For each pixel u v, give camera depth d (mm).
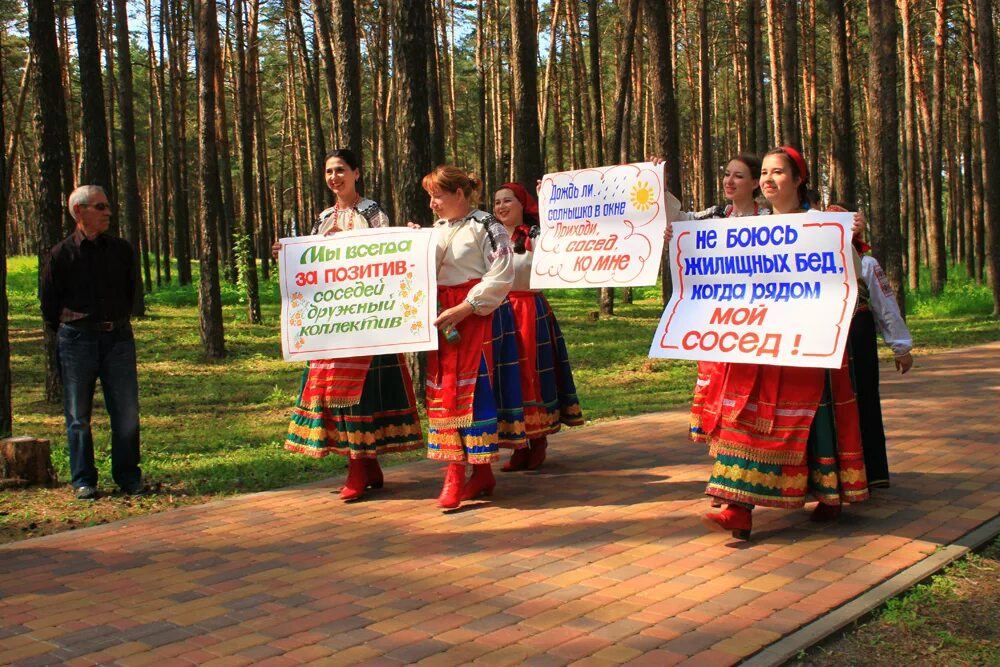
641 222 5855
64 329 6109
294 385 12555
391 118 29484
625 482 6117
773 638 3498
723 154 45906
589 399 10359
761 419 4637
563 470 6562
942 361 12406
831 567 4293
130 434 6285
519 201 6516
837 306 4508
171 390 12148
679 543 4738
